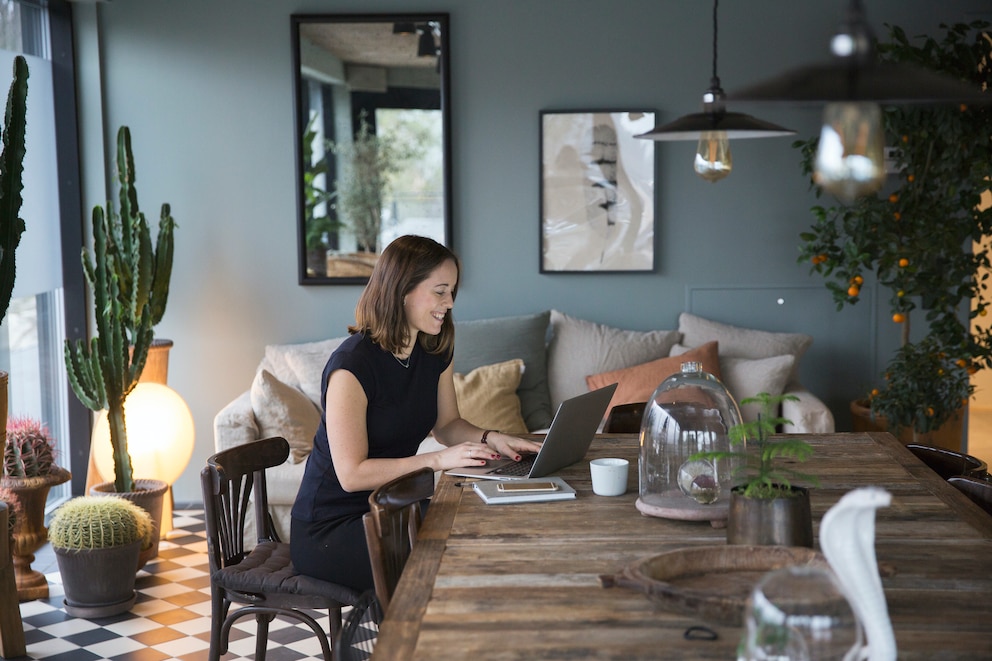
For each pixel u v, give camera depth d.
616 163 4.96
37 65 4.74
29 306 4.68
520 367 4.60
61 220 4.98
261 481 2.90
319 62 4.92
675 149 4.97
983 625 1.54
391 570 2.03
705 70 4.90
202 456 5.17
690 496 2.21
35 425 4.02
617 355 4.79
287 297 5.08
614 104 4.95
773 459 2.74
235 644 3.43
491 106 4.97
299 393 4.44
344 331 5.09
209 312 5.10
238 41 4.95
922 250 4.35
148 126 5.00
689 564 1.71
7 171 3.21
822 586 1.14
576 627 1.54
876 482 2.47
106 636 3.46
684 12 4.88
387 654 1.45
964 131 4.32
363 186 4.99
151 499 4.14
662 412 2.25
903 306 4.52
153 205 5.05
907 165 4.45
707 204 5.00
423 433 2.76
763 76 4.89
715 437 2.21
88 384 4.11
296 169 4.96
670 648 1.45
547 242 5.02
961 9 4.84
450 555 1.92
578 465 2.70
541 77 4.94
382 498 2.13
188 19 4.95
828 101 1.48
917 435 4.58
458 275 2.70
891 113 4.42
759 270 5.02
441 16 4.88
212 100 4.98
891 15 4.87
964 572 1.80
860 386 5.05
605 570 1.82
